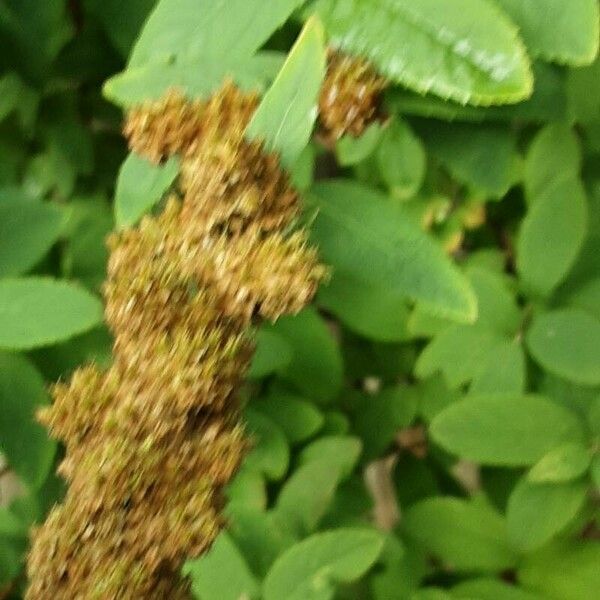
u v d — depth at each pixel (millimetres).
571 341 323
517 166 344
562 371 322
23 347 279
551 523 317
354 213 269
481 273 340
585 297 339
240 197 239
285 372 362
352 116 268
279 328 361
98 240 359
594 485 320
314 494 346
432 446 392
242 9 265
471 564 344
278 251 235
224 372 242
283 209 243
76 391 249
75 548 240
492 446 316
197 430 246
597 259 341
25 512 336
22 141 381
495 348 333
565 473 311
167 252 246
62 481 340
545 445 315
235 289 236
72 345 328
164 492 242
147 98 272
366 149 345
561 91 291
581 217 326
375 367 391
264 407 363
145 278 244
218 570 307
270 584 304
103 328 332
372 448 382
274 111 246
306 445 368
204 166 242
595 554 337
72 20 367
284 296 234
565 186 325
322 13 265
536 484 319
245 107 259
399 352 388
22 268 303
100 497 239
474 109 282
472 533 345
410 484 390
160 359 240
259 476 348
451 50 255
